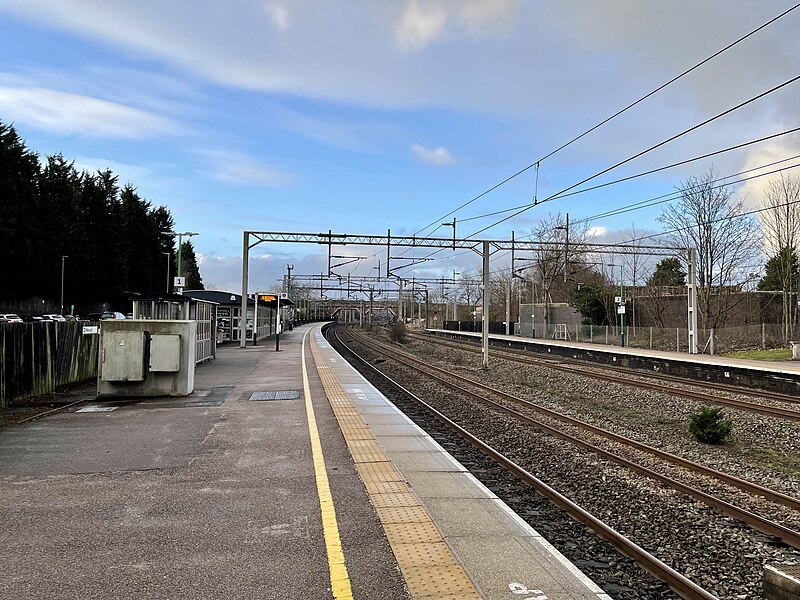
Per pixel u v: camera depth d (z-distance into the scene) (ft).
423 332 279.08
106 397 45.83
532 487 27.35
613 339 152.56
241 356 94.99
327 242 105.19
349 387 55.21
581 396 65.77
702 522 23.15
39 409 40.91
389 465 26.25
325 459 27.25
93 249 209.87
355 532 18.03
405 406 52.49
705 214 141.38
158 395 46.55
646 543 20.83
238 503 20.76
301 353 102.83
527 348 153.28
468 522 19.11
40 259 175.73
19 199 168.76
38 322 47.85
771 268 175.22
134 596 13.84
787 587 14.62
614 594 16.60
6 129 175.63
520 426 43.62
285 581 14.66
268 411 40.55
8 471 24.91
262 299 120.78
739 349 119.96
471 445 36.50
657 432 45.14
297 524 18.70
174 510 19.99
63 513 19.63
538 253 206.08
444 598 13.78
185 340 47.09
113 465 25.98
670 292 163.94
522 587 14.39
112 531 17.99
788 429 44.75
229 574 15.05
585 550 19.76
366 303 463.01
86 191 216.33
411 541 17.33
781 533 22.03
